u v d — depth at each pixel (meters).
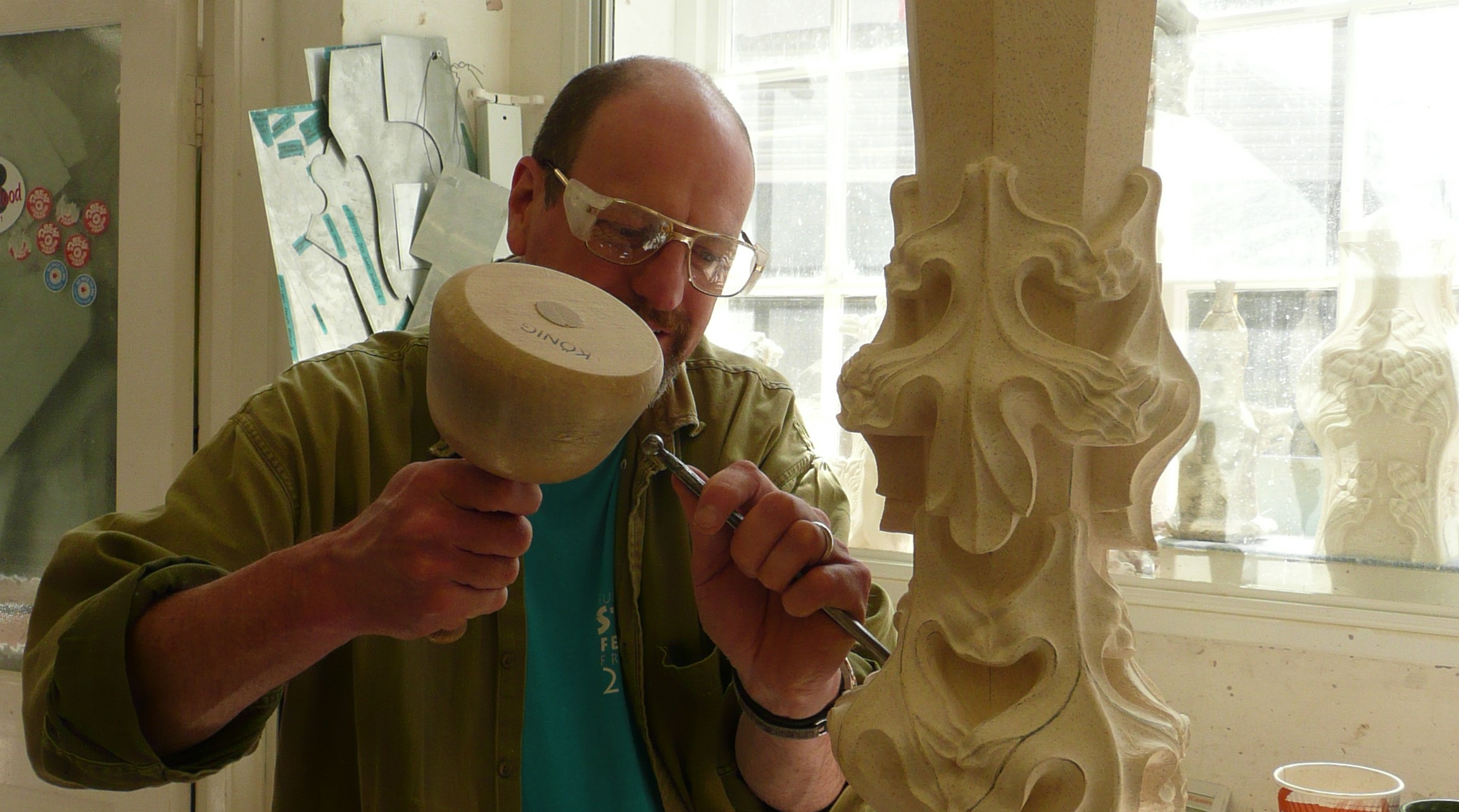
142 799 1.68
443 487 0.61
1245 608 1.32
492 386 0.48
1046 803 0.46
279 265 1.56
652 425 1.04
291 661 0.70
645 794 0.99
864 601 0.73
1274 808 1.30
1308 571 1.35
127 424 1.75
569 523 1.01
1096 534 0.50
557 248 0.96
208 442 0.94
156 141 1.72
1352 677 1.27
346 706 0.95
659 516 1.04
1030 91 0.46
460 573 0.61
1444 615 1.23
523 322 0.50
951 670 0.50
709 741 1.00
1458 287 1.30
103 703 0.69
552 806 0.95
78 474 1.82
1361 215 1.36
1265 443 1.40
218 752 0.76
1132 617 1.38
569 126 0.97
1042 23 0.45
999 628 0.47
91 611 0.72
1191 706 1.35
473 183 1.78
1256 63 1.42
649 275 0.92
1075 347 0.46
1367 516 1.32
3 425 1.88
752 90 1.82
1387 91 1.34
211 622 0.69
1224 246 1.44
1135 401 0.45
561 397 0.47
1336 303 1.38
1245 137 1.42
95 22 1.77
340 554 0.65
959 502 0.46
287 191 1.59
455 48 1.83
